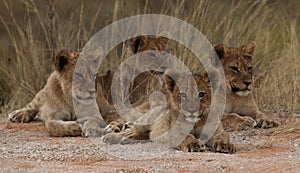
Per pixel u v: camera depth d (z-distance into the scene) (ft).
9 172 30.37
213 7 59.93
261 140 38.37
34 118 46.68
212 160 32.73
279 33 58.13
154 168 31.14
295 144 36.91
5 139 39.58
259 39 55.62
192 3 55.77
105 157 33.68
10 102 49.90
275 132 40.45
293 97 45.50
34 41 54.90
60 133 40.98
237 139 39.11
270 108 47.37
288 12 63.46
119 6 57.82
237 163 32.01
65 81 42.70
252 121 42.09
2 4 61.67
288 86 47.91
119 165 32.14
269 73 50.44
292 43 52.54
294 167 30.81
